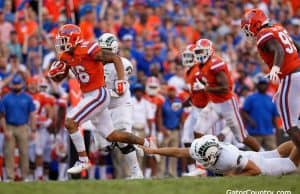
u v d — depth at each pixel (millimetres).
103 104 29562
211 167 28047
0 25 46125
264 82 41594
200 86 36312
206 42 35406
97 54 29094
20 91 39344
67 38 29109
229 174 28109
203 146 27672
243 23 29203
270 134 41750
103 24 48531
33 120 39938
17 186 25156
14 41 45312
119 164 37875
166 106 41406
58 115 40156
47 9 47688
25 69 42719
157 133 41312
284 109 28375
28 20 46656
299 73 28156
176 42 50031
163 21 52344
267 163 28250
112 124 30297
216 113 36188
